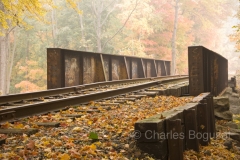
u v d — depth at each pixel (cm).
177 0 4003
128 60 2252
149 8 4219
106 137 546
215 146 709
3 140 510
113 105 974
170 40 4450
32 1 1978
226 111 1031
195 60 1196
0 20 1994
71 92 1240
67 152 466
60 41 4319
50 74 1434
